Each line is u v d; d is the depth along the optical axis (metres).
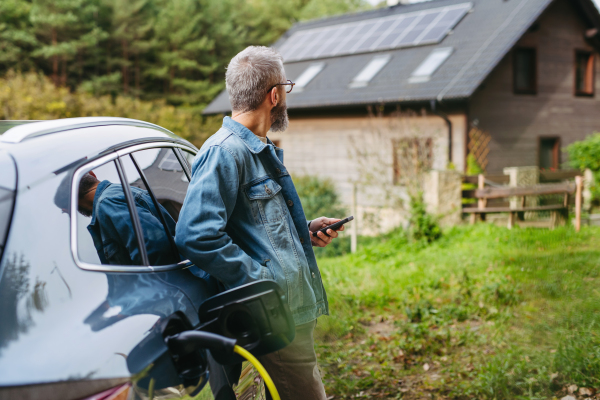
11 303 1.17
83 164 1.56
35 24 28.91
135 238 1.74
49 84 18.55
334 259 9.09
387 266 7.68
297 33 21.95
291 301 1.94
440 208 9.66
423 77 14.57
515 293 5.32
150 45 33.38
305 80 17.72
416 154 10.60
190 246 1.71
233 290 1.61
